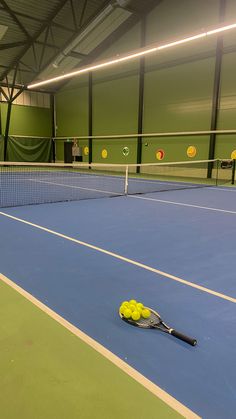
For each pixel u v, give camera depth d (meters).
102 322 2.51
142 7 16.08
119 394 1.77
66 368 1.97
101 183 12.86
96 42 17.94
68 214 6.65
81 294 2.98
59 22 16.33
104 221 6.04
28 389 1.80
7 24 15.70
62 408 1.67
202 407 1.70
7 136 20.50
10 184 12.23
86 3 15.18
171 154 16.62
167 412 1.66
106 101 19.53
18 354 2.09
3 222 5.82
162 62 16.28
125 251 4.27
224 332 2.42
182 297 2.97
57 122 23.61
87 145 21.27
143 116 17.56
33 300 2.83
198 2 14.48
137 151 18.12
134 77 17.69
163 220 6.20
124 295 2.98
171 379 1.90
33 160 23.25
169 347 2.21
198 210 7.27
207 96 14.77
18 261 3.81
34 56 17.58
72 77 21.38
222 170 14.61
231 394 1.79
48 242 4.61
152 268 3.68
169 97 16.27
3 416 1.62
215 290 3.13
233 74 13.80
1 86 20.52
